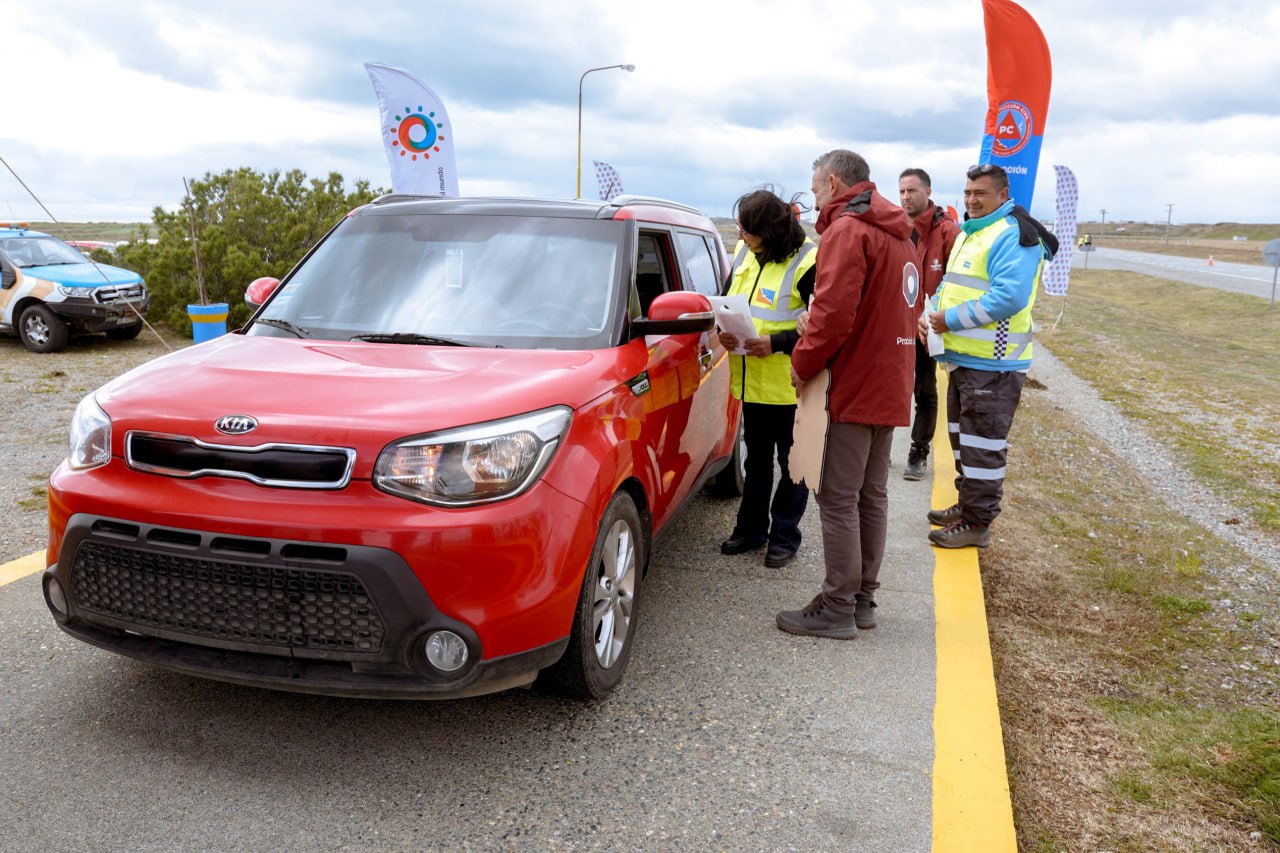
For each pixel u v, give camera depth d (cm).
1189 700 348
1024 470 724
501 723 303
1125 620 426
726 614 398
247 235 1455
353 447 250
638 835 248
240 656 260
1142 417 1091
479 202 405
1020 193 627
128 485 263
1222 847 256
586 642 293
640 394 334
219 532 249
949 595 427
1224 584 488
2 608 377
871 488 379
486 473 255
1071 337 2031
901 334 351
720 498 577
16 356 1179
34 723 293
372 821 251
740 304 386
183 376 290
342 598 246
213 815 251
